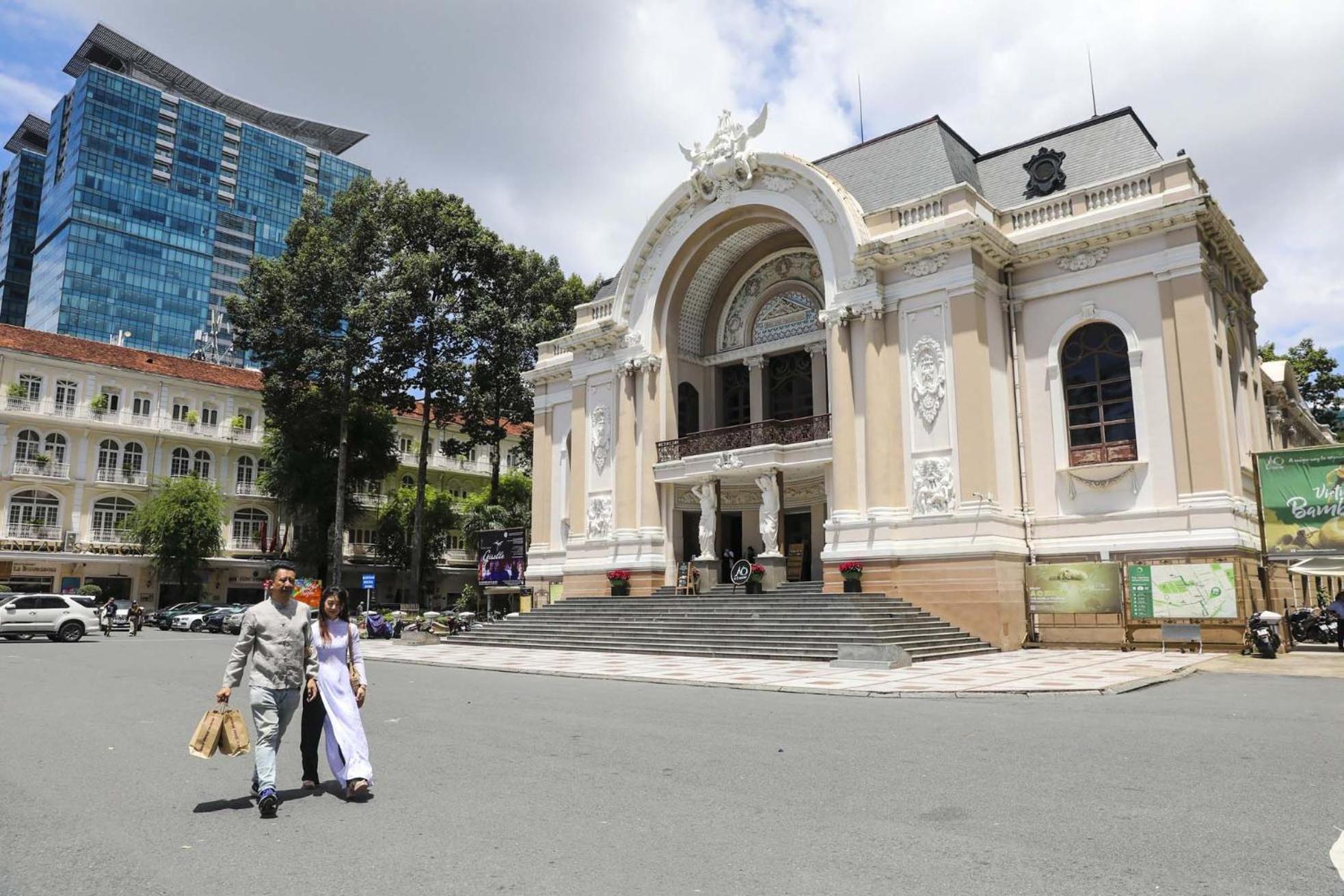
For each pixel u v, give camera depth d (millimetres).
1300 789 6801
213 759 8594
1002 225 24734
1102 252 22734
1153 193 22266
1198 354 20922
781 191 26906
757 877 4926
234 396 53656
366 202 44656
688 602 25172
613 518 29875
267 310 42844
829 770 7750
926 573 22328
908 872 4977
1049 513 22812
